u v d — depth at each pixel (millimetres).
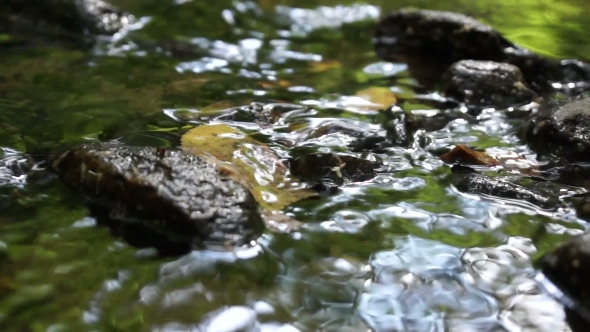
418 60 2623
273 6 2816
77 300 2162
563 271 2178
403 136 2377
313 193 2277
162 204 2213
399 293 2176
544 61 2557
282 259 2201
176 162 2244
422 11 2662
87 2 2688
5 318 2146
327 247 2215
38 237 2213
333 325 2150
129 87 2484
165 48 2623
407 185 2297
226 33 2697
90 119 2391
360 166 2311
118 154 2254
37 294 2166
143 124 2385
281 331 2141
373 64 2604
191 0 2824
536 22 2760
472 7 2836
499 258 2209
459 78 2494
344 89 2510
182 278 2182
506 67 2506
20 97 2439
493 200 2275
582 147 2334
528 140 2379
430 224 2246
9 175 2281
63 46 2615
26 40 2627
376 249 2217
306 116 2424
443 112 2457
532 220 2250
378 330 2148
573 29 2725
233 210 2217
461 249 2219
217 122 2396
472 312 2162
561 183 2307
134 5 2785
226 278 2184
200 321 2150
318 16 2787
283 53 2633
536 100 2484
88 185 2254
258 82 2521
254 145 2338
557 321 2154
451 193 2287
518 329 2148
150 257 2199
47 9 2670
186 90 2482
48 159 2307
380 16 2793
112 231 2221
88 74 2520
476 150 2365
